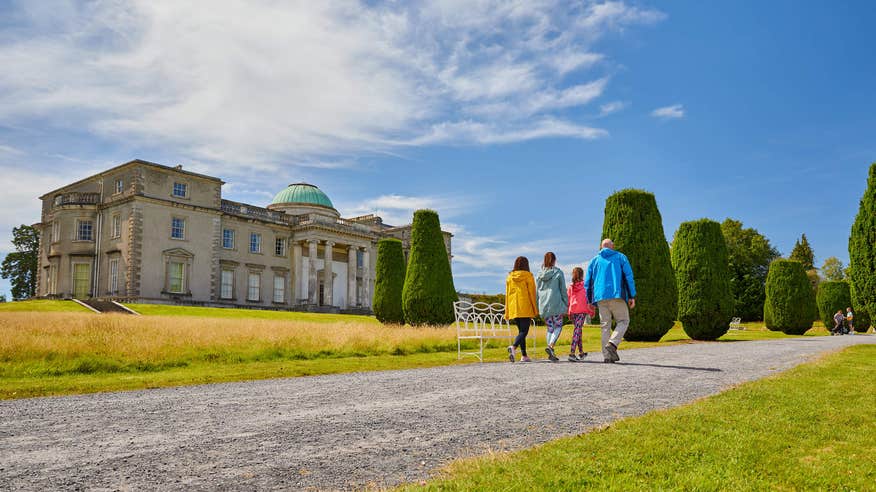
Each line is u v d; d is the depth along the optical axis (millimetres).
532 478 3137
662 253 17875
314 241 51781
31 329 12555
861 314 35719
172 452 3955
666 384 7023
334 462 3678
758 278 53156
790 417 4832
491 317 11070
